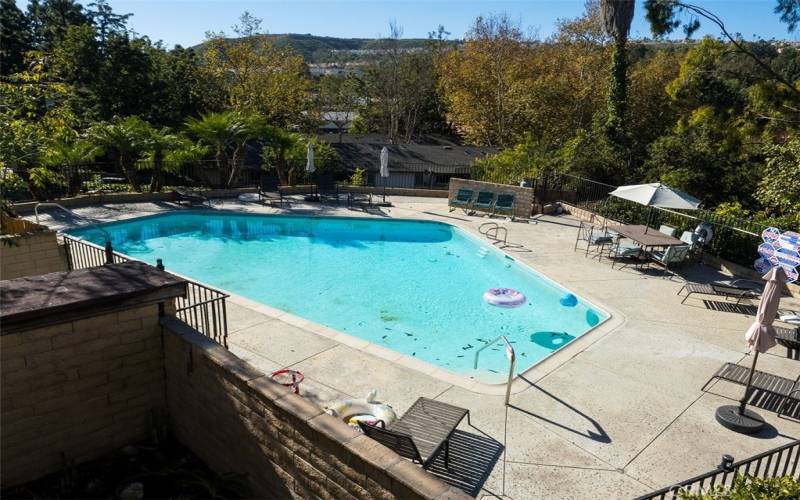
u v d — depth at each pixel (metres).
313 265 14.62
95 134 19.05
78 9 43.66
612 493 5.20
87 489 5.14
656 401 7.03
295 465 4.42
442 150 44.69
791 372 8.02
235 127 22.47
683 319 10.12
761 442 6.23
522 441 5.98
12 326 4.65
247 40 43.06
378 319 11.09
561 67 41.78
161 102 36.03
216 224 18.81
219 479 5.12
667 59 40.69
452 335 10.39
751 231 13.78
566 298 11.74
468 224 18.20
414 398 6.81
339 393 6.84
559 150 24.70
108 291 5.34
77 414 5.34
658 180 23.11
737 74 16.25
